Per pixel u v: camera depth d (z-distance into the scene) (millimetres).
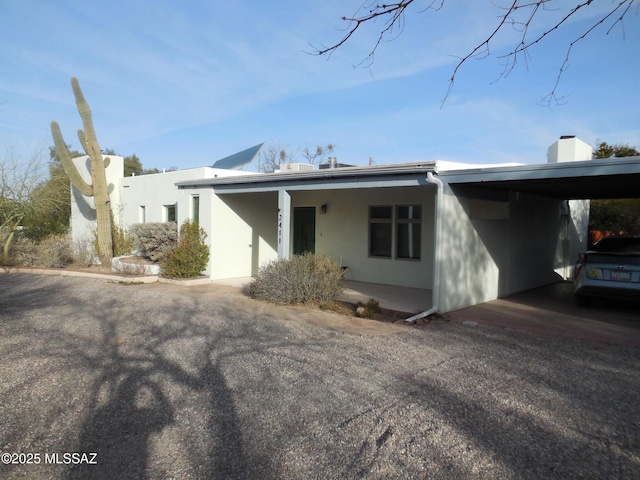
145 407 4527
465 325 8211
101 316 8672
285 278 9922
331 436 3959
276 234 15648
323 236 14961
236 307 9641
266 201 15250
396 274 13055
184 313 8977
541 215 13391
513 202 11805
